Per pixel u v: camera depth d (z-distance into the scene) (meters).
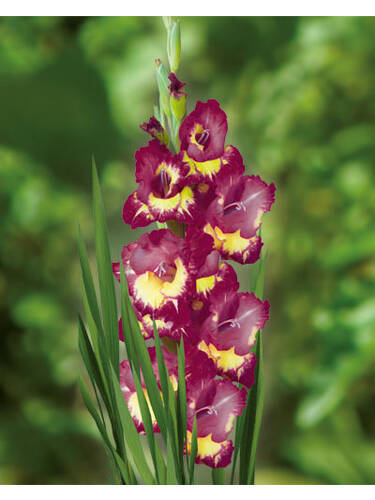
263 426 4.57
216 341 1.79
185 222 1.74
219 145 1.75
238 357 1.79
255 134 4.59
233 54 4.38
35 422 4.52
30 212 4.44
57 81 4.09
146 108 4.36
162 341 1.79
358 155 4.47
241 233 1.78
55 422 4.49
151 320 1.78
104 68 4.26
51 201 4.46
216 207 1.77
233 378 1.79
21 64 4.05
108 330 1.79
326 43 4.34
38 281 4.75
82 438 4.54
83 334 1.81
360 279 4.27
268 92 4.45
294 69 4.41
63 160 4.20
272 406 4.60
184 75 4.41
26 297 4.70
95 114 4.14
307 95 4.41
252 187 1.79
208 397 1.78
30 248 4.70
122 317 1.76
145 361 1.75
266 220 4.67
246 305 1.79
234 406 1.78
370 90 4.41
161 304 1.74
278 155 4.55
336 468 4.29
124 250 1.79
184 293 1.74
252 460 1.86
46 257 4.72
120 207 4.38
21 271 4.73
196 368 1.77
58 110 4.06
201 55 4.37
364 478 4.27
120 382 1.82
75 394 4.68
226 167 1.77
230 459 1.79
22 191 4.40
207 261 1.76
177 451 1.77
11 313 4.69
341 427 4.49
